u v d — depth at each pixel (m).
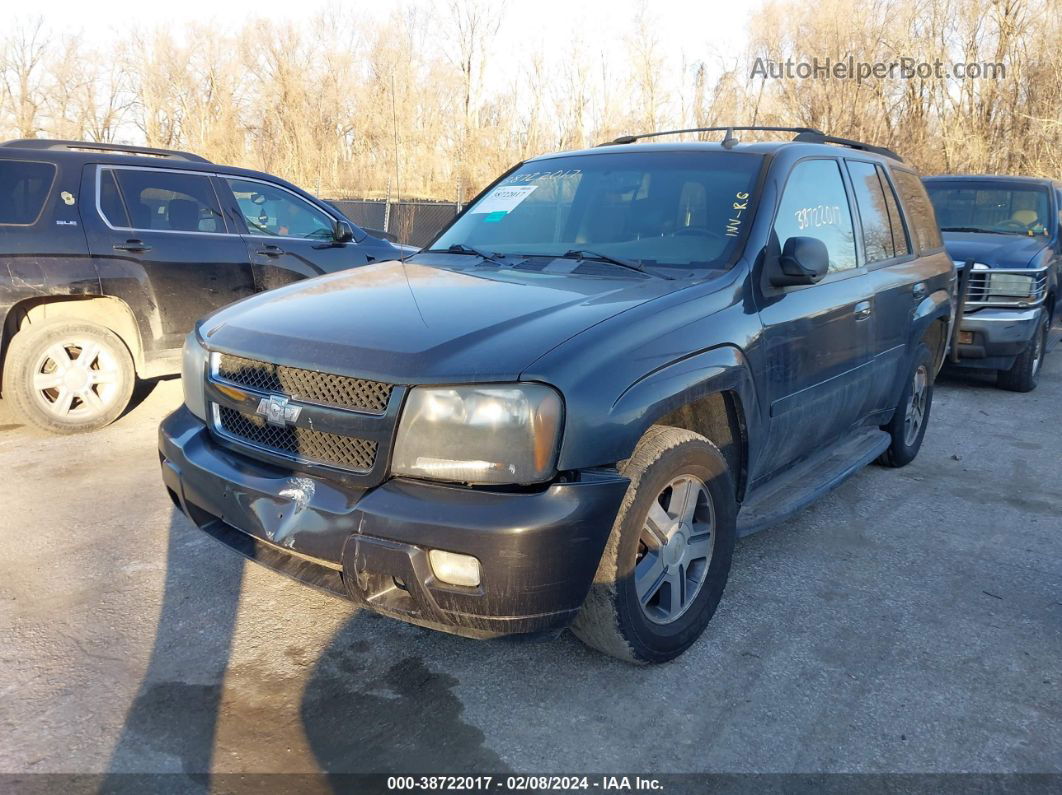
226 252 6.33
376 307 3.03
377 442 2.58
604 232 3.79
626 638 2.84
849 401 4.27
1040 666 3.18
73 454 5.32
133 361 6.00
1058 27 22.08
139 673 2.96
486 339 2.66
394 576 2.50
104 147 6.09
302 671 2.99
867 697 2.95
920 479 5.36
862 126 25.00
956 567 4.04
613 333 2.76
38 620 3.28
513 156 30.70
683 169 3.92
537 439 2.49
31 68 40.94
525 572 2.45
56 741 2.59
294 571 2.79
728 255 3.45
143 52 41.59
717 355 3.08
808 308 3.69
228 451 3.02
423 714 2.78
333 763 2.54
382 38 35.91
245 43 40.34
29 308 5.69
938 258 5.54
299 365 2.75
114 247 5.79
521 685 2.95
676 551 3.04
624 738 2.69
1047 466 5.71
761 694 2.94
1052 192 9.00
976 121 23.50
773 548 4.19
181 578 3.65
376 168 37.06
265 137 42.12
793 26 25.70
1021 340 7.59
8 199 5.51
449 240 4.22
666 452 2.85
